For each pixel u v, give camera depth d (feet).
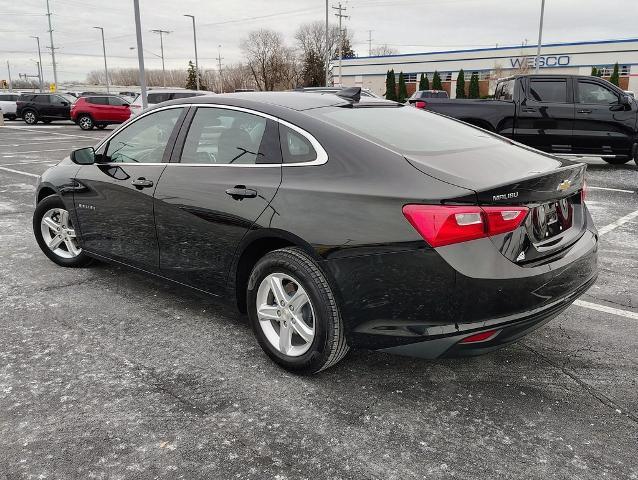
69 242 15.43
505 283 8.05
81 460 7.67
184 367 10.26
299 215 9.22
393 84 179.32
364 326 8.82
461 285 7.97
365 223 8.55
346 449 7.96
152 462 7.64
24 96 92.68
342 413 8.84
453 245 7.96
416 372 10.14
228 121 10.98
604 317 12.66
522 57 181.06
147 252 12.30
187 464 7.61
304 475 7.41
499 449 7.98
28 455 7.77
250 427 8.45
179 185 11.25
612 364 10.47
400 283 8.35
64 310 12.84
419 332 8.38
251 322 10.41
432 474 7.45
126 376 9.92
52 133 74.64
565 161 10.53
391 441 8.14
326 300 9.07
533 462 7.71
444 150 9.59
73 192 14.06
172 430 8.36
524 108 34.83
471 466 7.62
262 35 271.28
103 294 13.83
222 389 9.52
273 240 9.98
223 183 10.44
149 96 73.82
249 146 10.46
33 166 39.83
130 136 12.89
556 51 175.32
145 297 13.66
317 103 10.87
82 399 9.17
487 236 8.04
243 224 10.03
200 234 10.91
